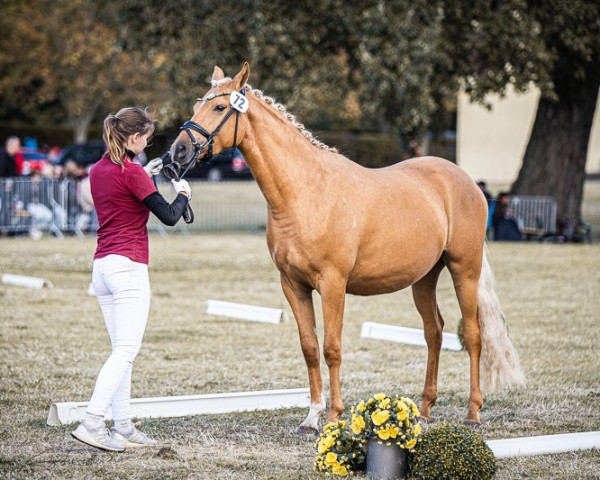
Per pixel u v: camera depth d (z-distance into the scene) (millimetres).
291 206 7926
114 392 7520
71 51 51344
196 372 10844
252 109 7926
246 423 8703
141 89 53375
